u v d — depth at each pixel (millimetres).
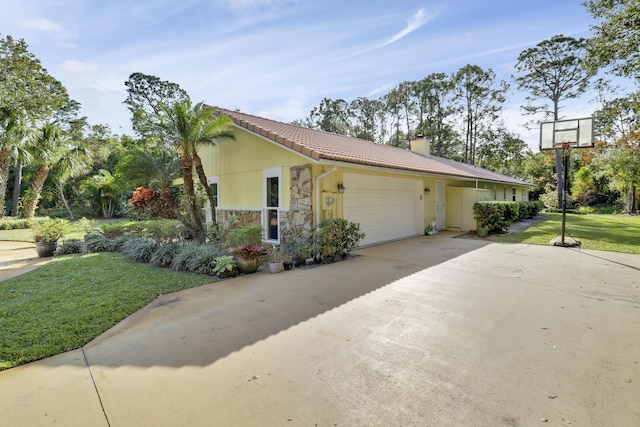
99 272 6953
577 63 26359
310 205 8336
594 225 15703
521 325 3941
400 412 2389
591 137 10172
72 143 22812
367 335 3707
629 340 3518
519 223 16938
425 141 19781
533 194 35656
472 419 2301
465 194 14398
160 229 9727
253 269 6801
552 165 34094
